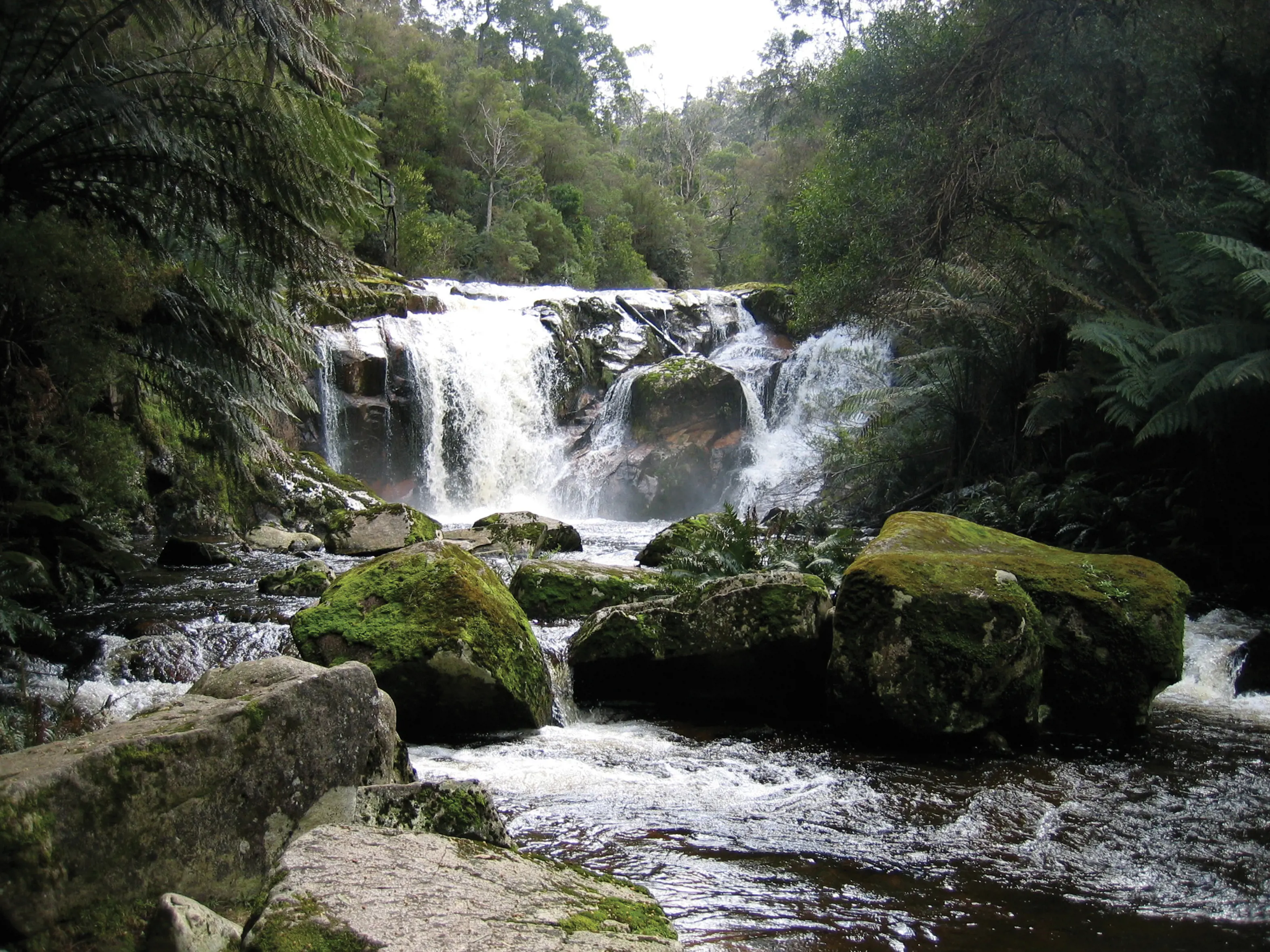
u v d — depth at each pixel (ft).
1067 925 10.27
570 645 20.92
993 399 41.83
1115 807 14.17
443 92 114.01
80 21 25.41
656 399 61.21
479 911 6.26
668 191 166.30
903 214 41.06
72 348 24.94
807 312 51.29
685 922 9.98
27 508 25.41
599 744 17.61
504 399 63.05
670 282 142.92
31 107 25.03
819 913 10.39
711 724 19.35
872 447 48.70
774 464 61.36
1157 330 28.76
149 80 27.55
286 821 8.66
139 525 35.19
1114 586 18.57
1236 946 9.80
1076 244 37.22
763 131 214.90
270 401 33.78
